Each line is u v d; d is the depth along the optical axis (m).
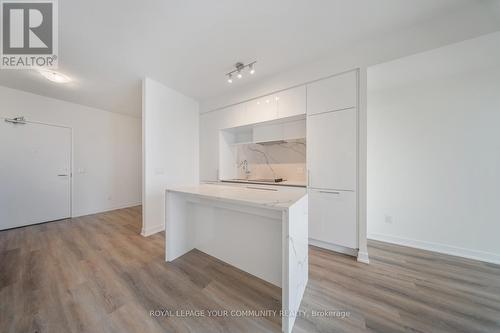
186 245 2.18
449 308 1.33
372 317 1.26
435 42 1.68
